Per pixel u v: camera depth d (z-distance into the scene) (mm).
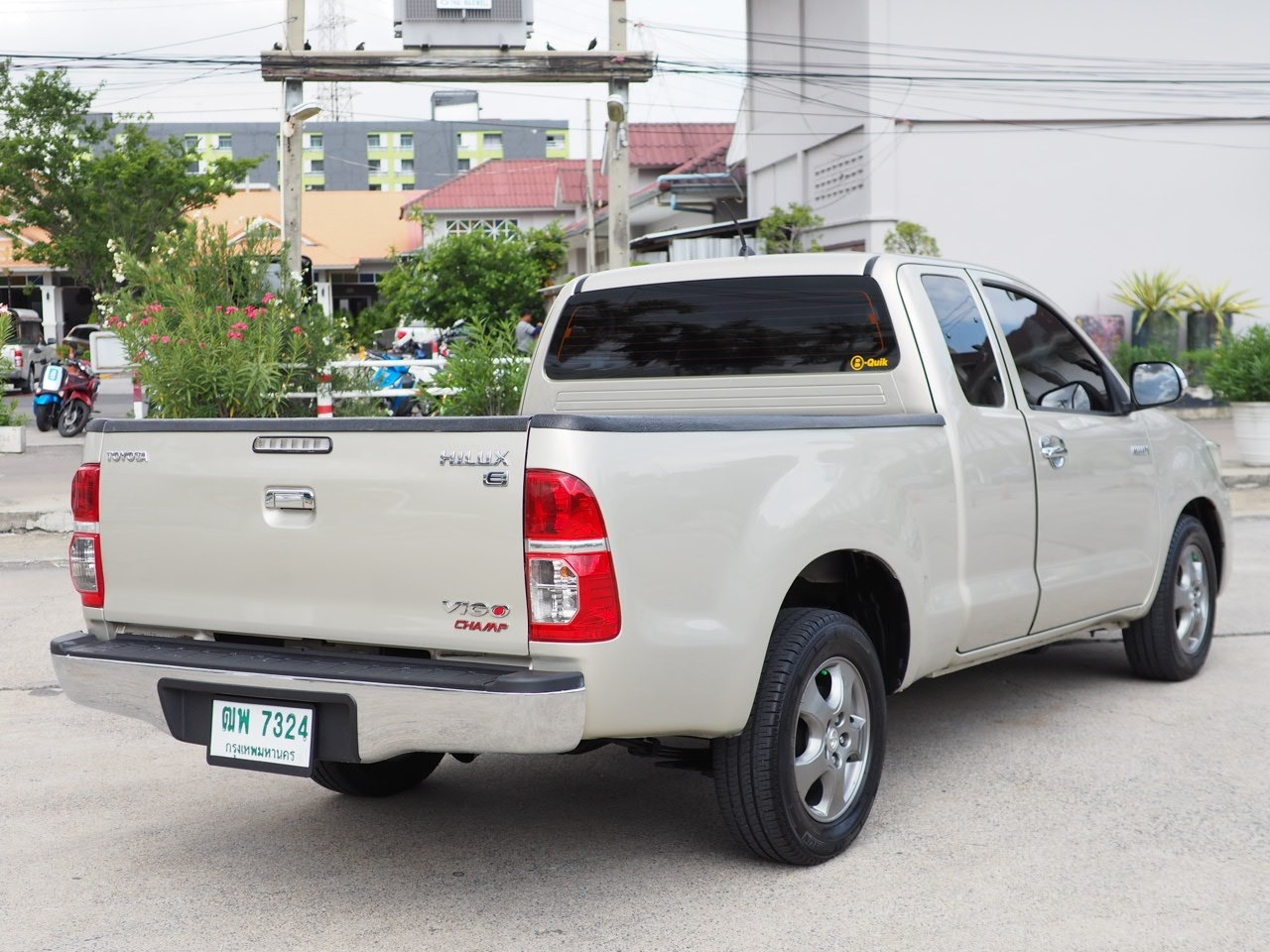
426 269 34188
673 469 3627
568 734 3418
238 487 3850
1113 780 4855
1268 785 4766
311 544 3732
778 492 3912
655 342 5285
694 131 40281
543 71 16391
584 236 36812
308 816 4680
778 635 4000
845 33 23312
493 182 46469
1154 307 22188
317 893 3967
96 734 5754
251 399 13617
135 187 37812
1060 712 5812
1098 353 5883
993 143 22844
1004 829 4379
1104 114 22969
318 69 15977
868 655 4246
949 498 4617
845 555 4422
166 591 4016
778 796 3887
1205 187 23312
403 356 24250
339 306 50719
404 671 3533
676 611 3619
